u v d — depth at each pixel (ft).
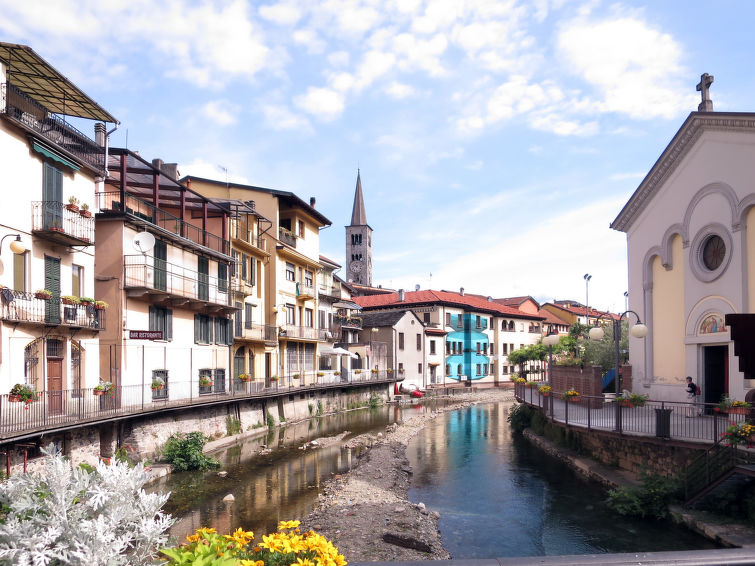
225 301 104.88
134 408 70.44
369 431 115.85
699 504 48.91
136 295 75.87
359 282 342.03
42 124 62.03
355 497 60.64
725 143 67.51
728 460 47.21
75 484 12.67
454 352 248.73
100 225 75.66
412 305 244.63
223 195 132.05
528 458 84.79
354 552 43.21
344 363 177.58
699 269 71.82
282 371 133.59
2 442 44.91
